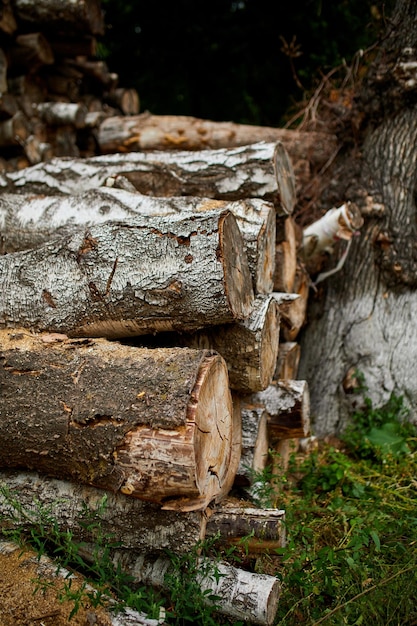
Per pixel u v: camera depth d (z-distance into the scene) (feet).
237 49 22.09
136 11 22.04
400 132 11.99
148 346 7.77
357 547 6.88
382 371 11.70
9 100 12.80
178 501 6.05
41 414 6.43
